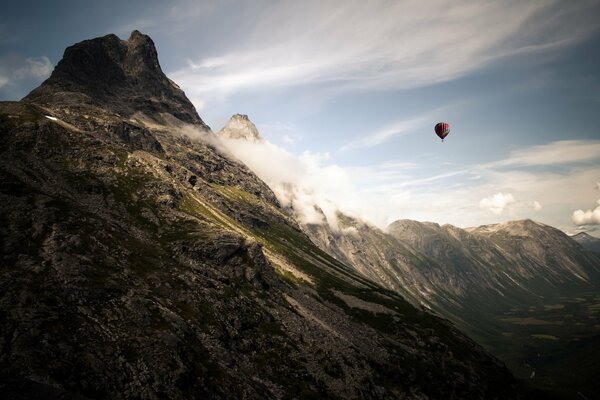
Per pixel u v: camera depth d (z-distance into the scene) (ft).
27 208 392.68
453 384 540.11
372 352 506.89
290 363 377.91
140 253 432.25
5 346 219.00
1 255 308.81
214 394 272.31
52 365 217.97
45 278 295.28
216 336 347.97
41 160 604.08
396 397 435.12
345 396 370.73
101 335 264.11
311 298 637.71
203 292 411.75
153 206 631.97
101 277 333.21
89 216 447.83
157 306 331.77
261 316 440.86
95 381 225.15
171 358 274.98
